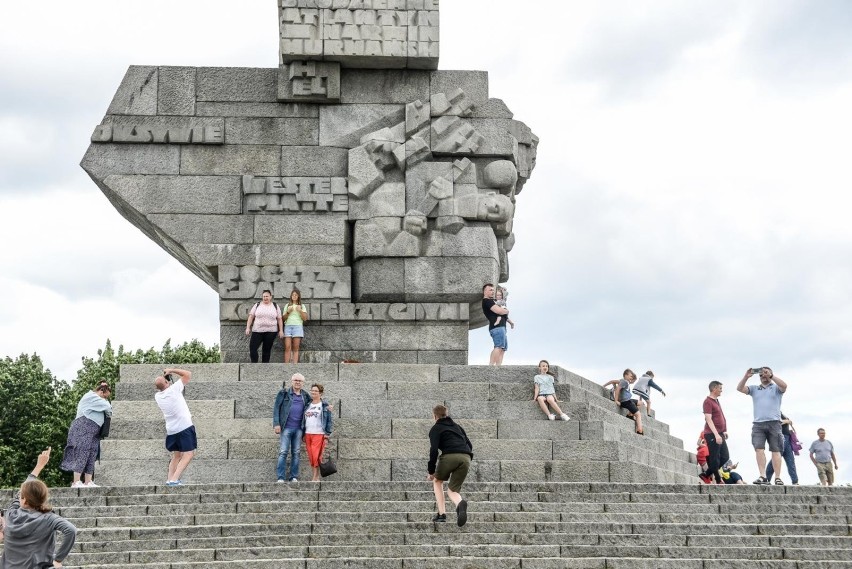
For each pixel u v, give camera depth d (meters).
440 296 23.22
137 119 23.52
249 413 19.86
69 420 41.34
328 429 18.05
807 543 14.77
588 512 15.79
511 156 23.94
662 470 20.00
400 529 15.00
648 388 23.92
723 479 21.58
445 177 23.58
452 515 15.43
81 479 17.53
